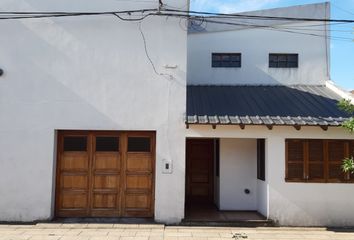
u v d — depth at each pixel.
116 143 10.12
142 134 10.12
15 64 9.98
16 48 10.02
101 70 10.03
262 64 13.29
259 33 13.40
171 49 10.11
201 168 13.08
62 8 10.13
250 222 9.69
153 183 10.02
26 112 9.90
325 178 9.80
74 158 10.08
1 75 9.95
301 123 9.23
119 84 10.01
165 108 9.97
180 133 9.88
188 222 9.68
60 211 9.97
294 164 9.80
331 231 9.23
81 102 9.96
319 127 9.78
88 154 10.09
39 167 9.78
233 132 9.80
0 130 9.84
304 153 9.84
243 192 11.59
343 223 9.65
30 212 9.67
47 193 9.72
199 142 13.15
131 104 9.98
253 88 12.85
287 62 13.48
